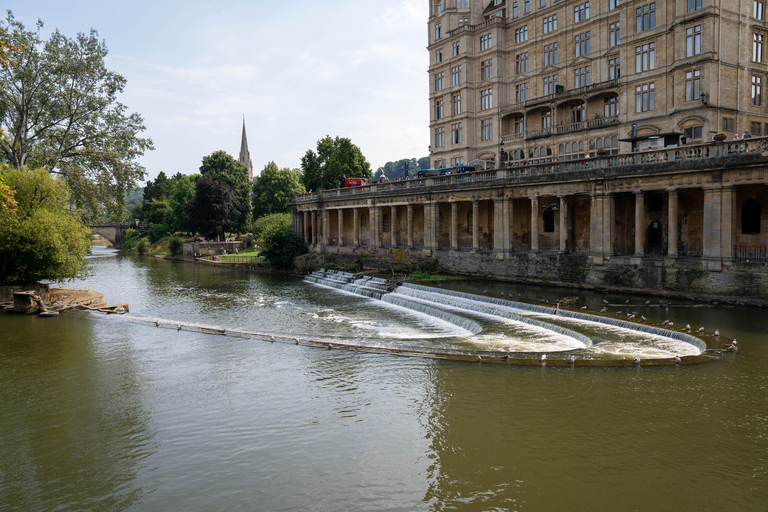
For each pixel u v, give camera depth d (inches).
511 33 2444.6
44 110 2006.6
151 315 1501.0
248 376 858.8
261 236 2930.6
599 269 1505.9
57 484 539.5
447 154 2733.8
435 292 1633.9
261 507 488.4
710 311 1154.0
